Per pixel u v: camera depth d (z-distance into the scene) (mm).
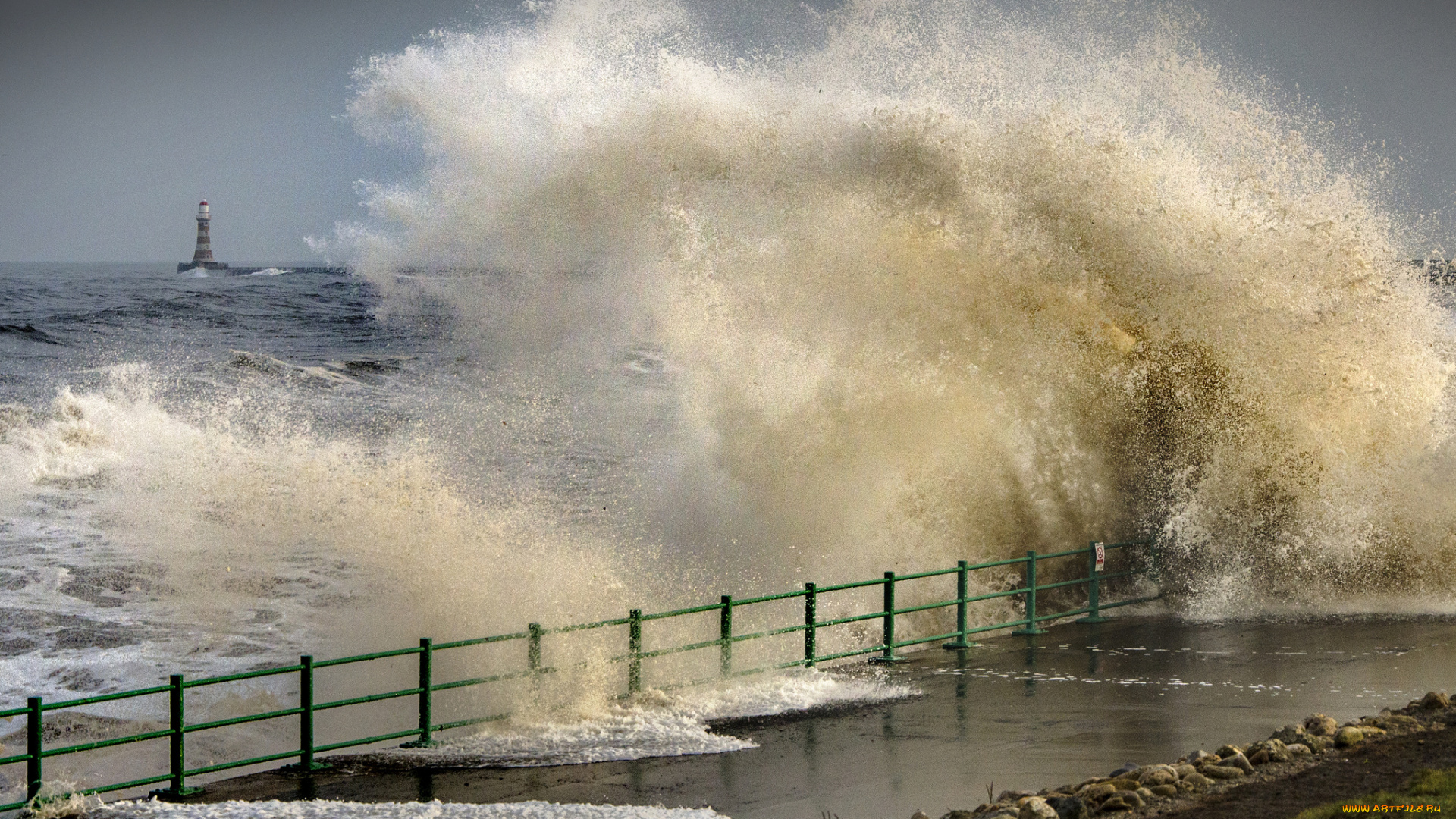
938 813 17719
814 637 28922
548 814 16812
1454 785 14875
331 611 41312
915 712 24641
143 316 174375
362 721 29484
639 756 21453
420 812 16906
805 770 20406
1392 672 27703
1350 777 16297
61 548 51906
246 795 19562
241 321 175000
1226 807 15297
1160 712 24203
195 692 32500
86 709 30797
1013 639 33219
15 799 24234
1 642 37688
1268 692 25828
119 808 17562
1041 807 15625
